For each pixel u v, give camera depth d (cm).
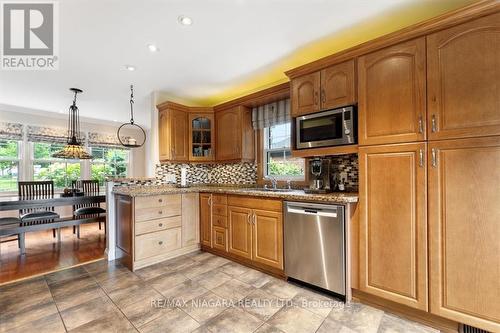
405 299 171
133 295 209
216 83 330
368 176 189
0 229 287
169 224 295
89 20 189
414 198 168
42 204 303
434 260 160
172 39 219
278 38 221
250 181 349
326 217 203
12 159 450
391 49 179
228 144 347
